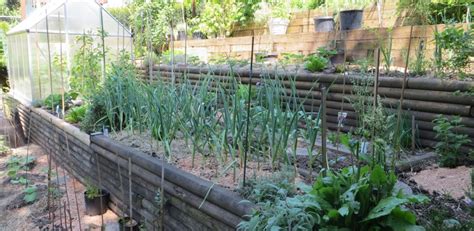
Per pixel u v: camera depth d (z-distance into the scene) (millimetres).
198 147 2471
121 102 3516
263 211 1575
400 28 4047
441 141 2662
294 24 5977
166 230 2436
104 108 3783
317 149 2764
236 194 1902
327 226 1449
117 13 8297
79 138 3781
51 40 5652
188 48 6941
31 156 5043
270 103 2234
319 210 1495
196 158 2609
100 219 3188
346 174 1635
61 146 4453
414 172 2393
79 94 5324
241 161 2373
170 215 2383
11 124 6844
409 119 2920
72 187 3920
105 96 3799
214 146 2545
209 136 2533
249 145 2391
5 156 5305
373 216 1390
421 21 4207
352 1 5340
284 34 5461
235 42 6117
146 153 2773
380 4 4820
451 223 1526
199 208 2064
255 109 2402
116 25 6086
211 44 6543
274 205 1604
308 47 5117
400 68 3773
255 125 2408
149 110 2979
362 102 2596
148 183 2607
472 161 2459
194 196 2117
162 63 6016
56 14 5637
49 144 4926
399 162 2396
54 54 5691
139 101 3320
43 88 5707
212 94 2758
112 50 6074
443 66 3051
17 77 6844
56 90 5773
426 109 2834
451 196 1949
